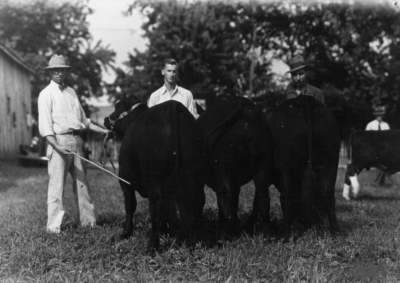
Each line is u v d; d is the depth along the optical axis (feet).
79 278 15.97
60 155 24.29
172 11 110.42
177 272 16.72
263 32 114.52
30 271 16.87
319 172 21.07
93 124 26.16
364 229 23.03
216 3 110.63
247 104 20.12
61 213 24.17
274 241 19.93
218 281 15.65
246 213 28.48
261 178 20.11
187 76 108.58
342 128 109.09
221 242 19.52
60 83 25.09
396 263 17.35
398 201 35.42
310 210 22.30
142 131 19.04
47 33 136.87
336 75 110.63
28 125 112.98
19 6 132.87
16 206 33.06
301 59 24.57
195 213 19.20
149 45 113.09
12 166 76.79
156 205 18.71
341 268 16.71
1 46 84.33
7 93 94.63
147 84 113.39
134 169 20.47
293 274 16.06
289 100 21.52
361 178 58.70
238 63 111.55
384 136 36.65
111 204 33.71
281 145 20.72
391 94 106.73
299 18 108.06
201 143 19.10
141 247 19.61
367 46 106.42
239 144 19.72
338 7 104.73
